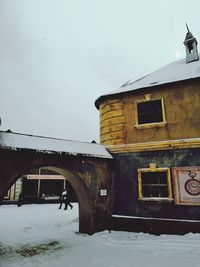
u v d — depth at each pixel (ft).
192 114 29.45
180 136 29.37
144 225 28.37
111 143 33.24
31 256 20.63
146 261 18.48
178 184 27.99
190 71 32.60
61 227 34.45
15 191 77.15
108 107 35.09
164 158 29.60
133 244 23.54
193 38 37.68
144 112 33.58
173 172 28.60
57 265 18.24
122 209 30.63
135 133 32.07
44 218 43.73
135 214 29.60
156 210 28.50
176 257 19.11
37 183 82.69
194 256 19.15
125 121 33.17
